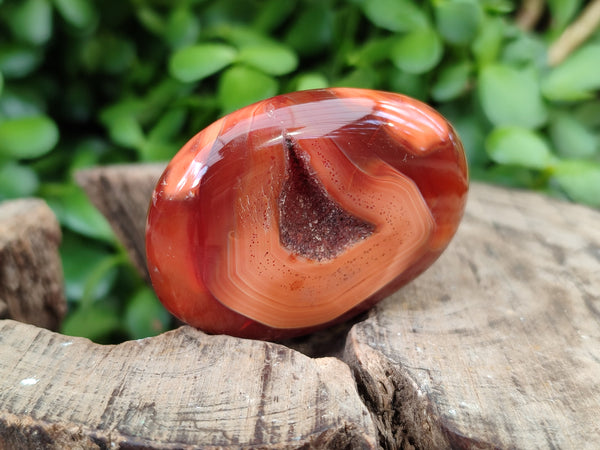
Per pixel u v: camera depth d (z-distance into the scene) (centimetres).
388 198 9
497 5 16
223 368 8
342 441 7
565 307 10
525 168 17
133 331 16
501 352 9
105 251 18
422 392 8
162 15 18
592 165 14
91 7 16
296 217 9
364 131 8
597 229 13
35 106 17
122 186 14
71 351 8
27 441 7
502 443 7
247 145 8
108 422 7
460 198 9
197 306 9
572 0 18
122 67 18
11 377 8
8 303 11
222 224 8
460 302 10
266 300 9
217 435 7
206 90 18
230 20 17
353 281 9
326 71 17
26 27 16
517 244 12
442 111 18
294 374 8
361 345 9
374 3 15
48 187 17
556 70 16
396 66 16
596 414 7
